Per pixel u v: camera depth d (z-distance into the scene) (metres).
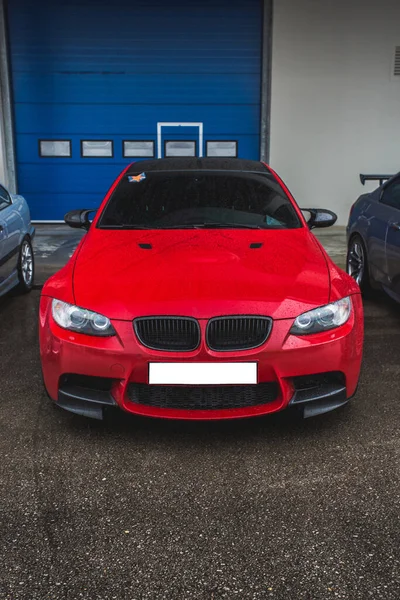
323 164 9.61
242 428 2.80
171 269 2.78
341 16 9.08
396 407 3.05
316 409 2.63
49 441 2.68
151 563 1.89
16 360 3.78
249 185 3.83
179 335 2.50
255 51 9.27
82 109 9.37
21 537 2.01
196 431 2.77
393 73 9.34
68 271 2.89
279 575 1.83
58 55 9.14
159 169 4.03
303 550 1.95
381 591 1.76
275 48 9.13
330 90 9.34
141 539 2.01
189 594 1.75
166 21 9.09
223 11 9.09
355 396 3.19
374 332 4.40
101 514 2.14
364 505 2.20
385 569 1.86
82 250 3.11
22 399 3.15
